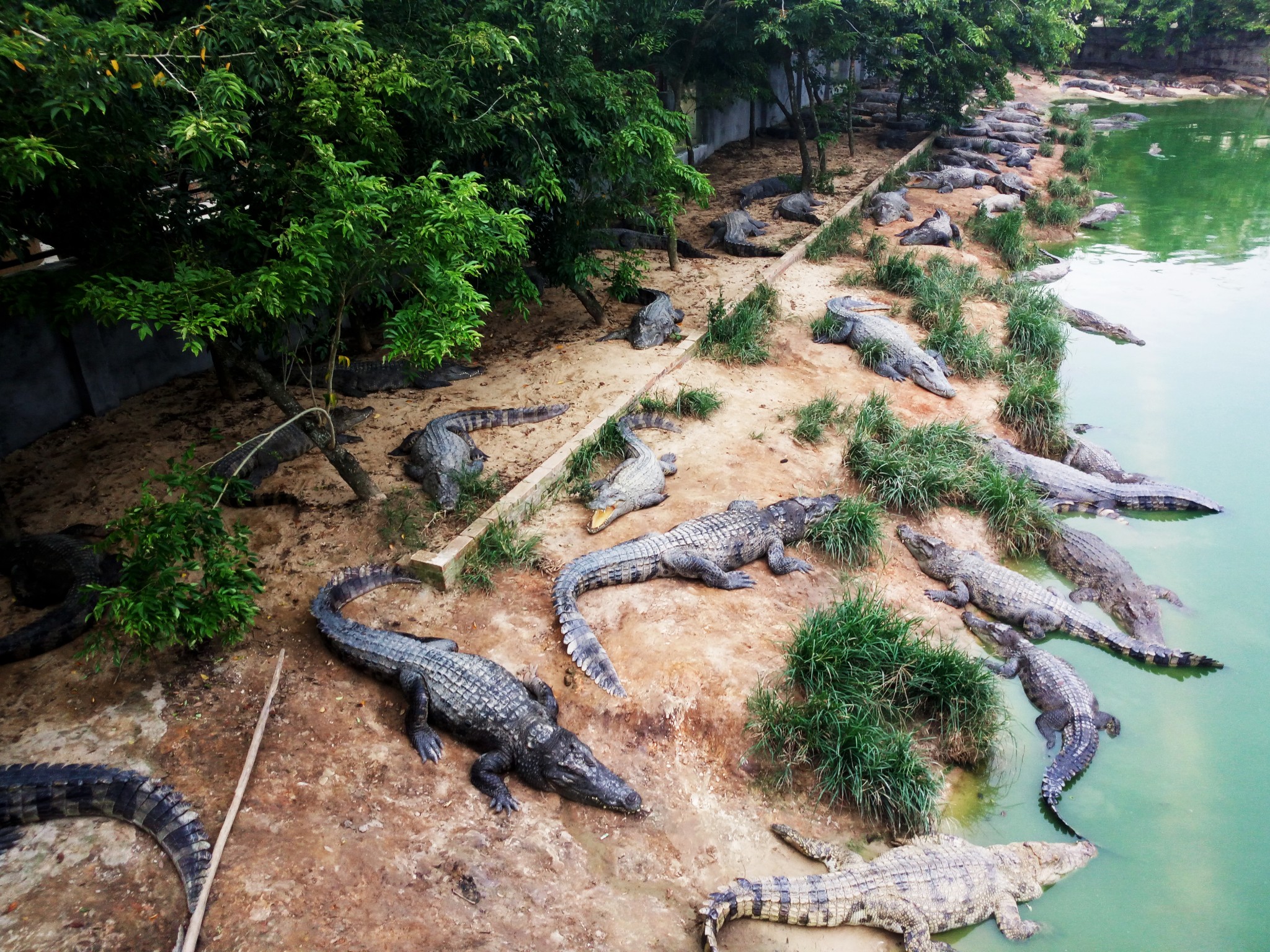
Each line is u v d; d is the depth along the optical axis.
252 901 5.39
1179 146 30.33
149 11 6.33
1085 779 7.40
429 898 5.66
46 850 5.69
